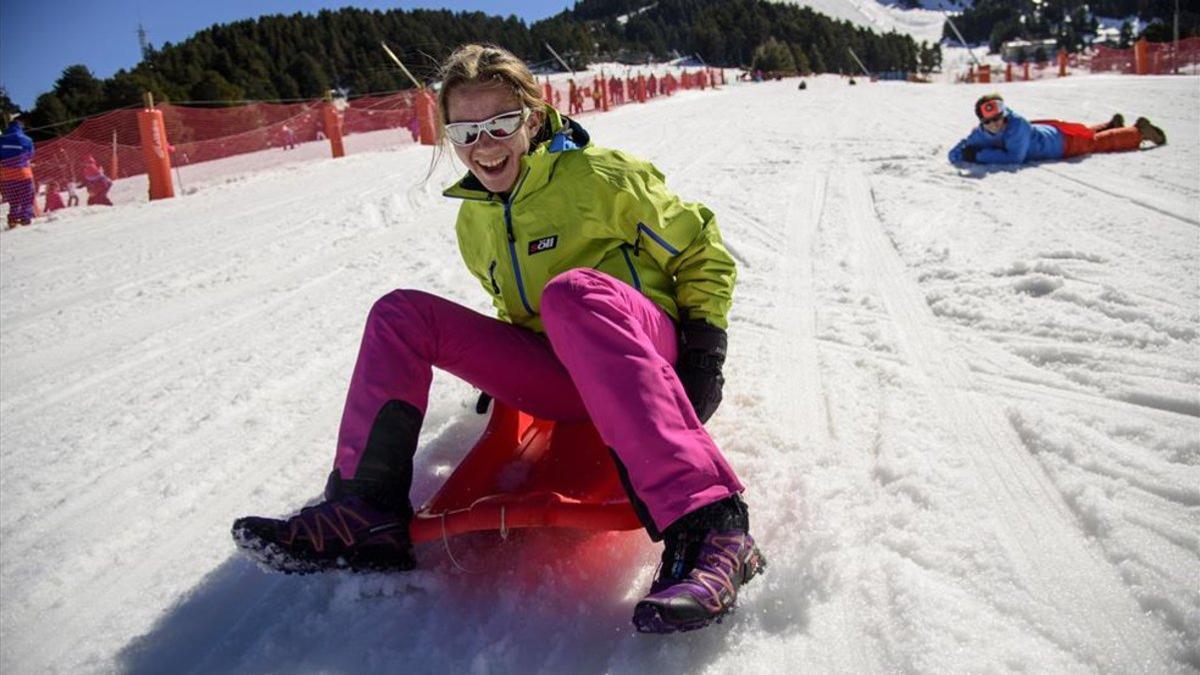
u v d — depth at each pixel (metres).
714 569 1.46
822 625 1.50
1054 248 3.78
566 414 2.09
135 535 2.25
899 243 4.39
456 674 1.49
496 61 1.94
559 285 1.59
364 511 1.68
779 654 1.44
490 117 1.94
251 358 3.81
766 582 1.62
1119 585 1.51
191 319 4.68
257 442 2.82
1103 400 2.30
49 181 12.08
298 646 1.62
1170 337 2.64
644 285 1.98
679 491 1.48
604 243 2.01
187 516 2.33
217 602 1.84
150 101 10.77
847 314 3.38
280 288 5.14
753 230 5.05
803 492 1.95
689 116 16.38
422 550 1.88
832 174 6.86
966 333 2.99
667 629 1.40
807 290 3.79
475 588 1.75
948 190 5.63
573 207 1.97
